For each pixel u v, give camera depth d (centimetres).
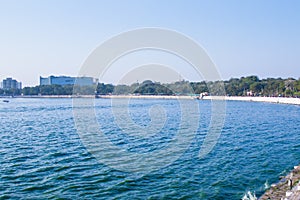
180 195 2456
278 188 2506
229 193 2505
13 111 11175
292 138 5169
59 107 13250
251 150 4094
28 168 3138
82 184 2683
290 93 16662
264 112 10544
